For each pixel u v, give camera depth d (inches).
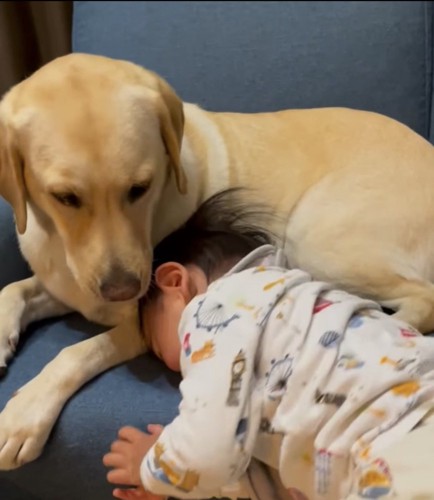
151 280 42.1
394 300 45.8
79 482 39.3
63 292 45.6
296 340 34.9
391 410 32.6
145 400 39.1
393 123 50.2
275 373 34.5
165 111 41.9
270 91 58.9
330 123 50.1
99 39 60.9
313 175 48.0
